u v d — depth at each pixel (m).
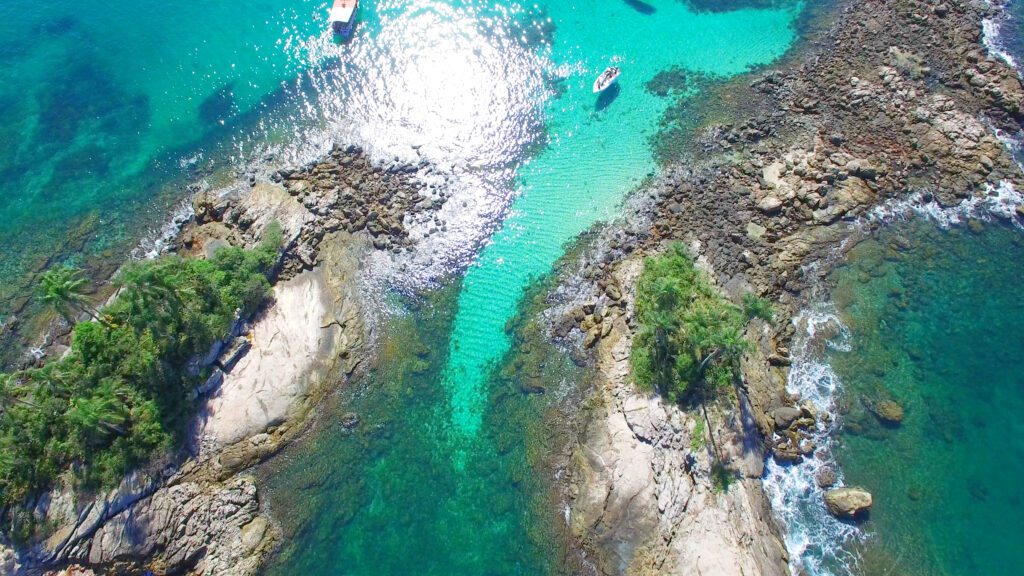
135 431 36.00
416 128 56.12
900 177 48.84
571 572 36.34
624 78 59.00
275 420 40.19
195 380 39.00
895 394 40.97
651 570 34.47
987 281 44.78
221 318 40.31
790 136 52.31
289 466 39.75
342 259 47.81
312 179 51.41
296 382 41.66
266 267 44.62
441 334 45.69
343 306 45.75
